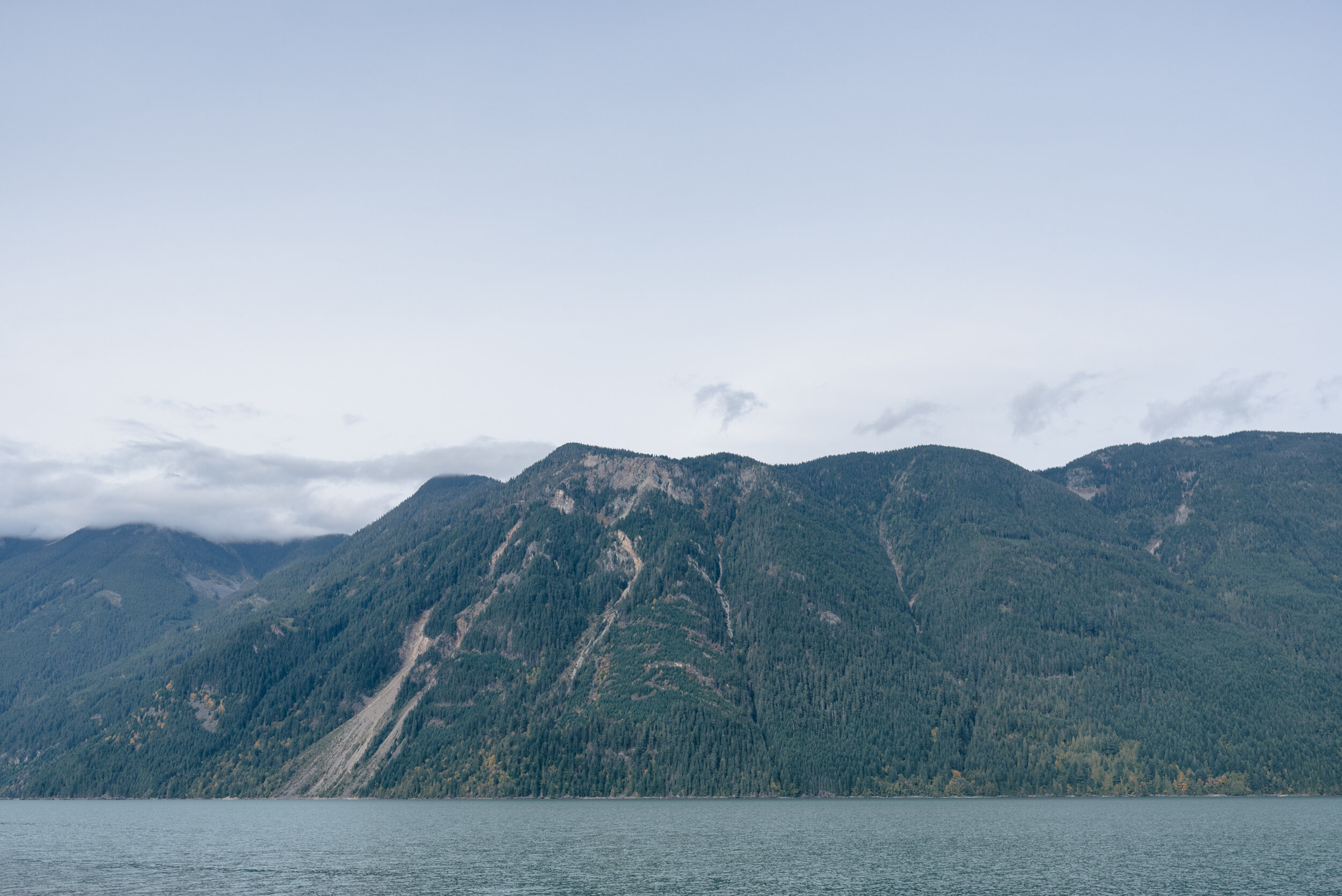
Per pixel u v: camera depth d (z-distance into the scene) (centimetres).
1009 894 15700
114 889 16688
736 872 18025
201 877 18012
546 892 16062
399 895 15825
